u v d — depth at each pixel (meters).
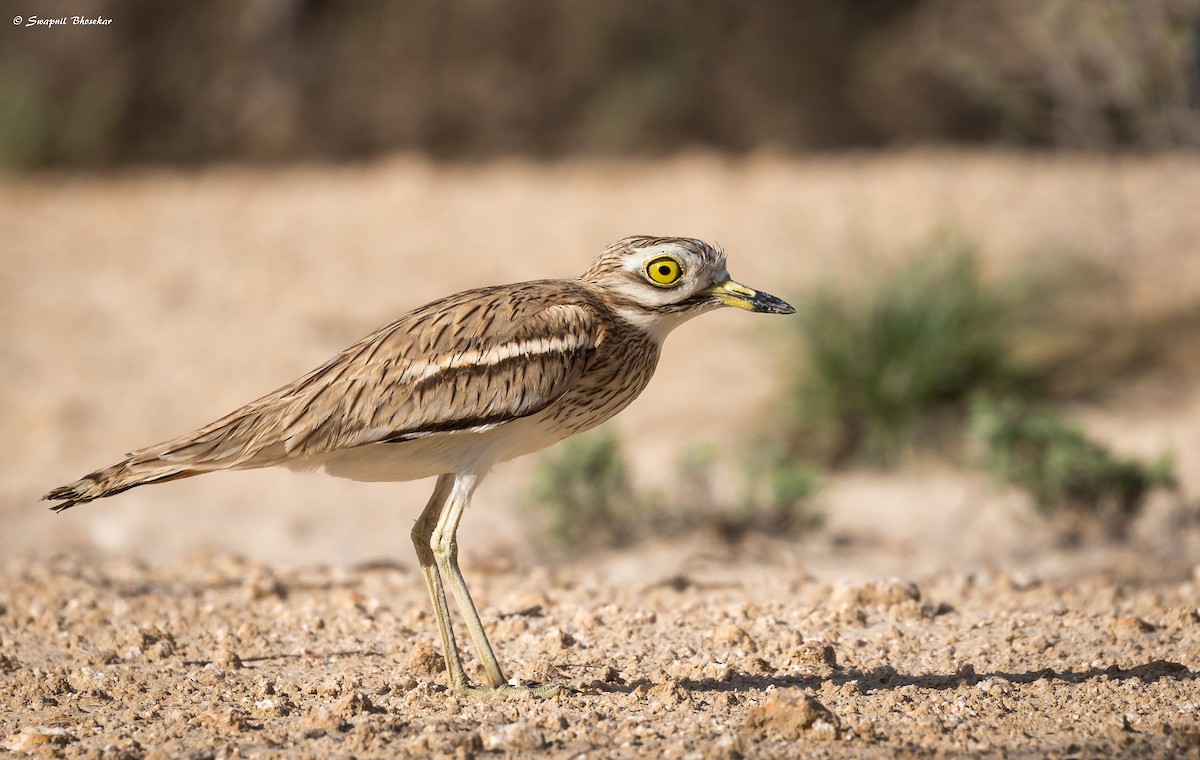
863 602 8.58
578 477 11.77
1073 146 25.70
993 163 29.09
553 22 37.12
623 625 8.19
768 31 37.50
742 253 21.53
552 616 8.45
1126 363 16.44
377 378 6.44
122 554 12.01
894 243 20.48
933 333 14.88
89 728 6.46
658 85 36.69
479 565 10.09
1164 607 8.40
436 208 27.39
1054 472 11.48
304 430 6.39
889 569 10.67
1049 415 12.23
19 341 19.91
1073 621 8.16
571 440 12.11
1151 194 23.23
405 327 6.59
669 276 6.83
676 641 7.87
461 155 36.16
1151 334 17.09
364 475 6.73
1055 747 5.98
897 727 6.28
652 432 15.89
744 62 37.38
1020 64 19.27
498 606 8.73
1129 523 11.68
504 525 12.85
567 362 6.59
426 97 36.59
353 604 8.70
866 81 37.44
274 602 8.94
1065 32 17.83
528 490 12.16
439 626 6.87
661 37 37.31
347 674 7.31
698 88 37.00
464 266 23.03
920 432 14.76
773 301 6.90
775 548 11.63
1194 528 11.86
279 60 36.62
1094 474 11.45
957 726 6.27
